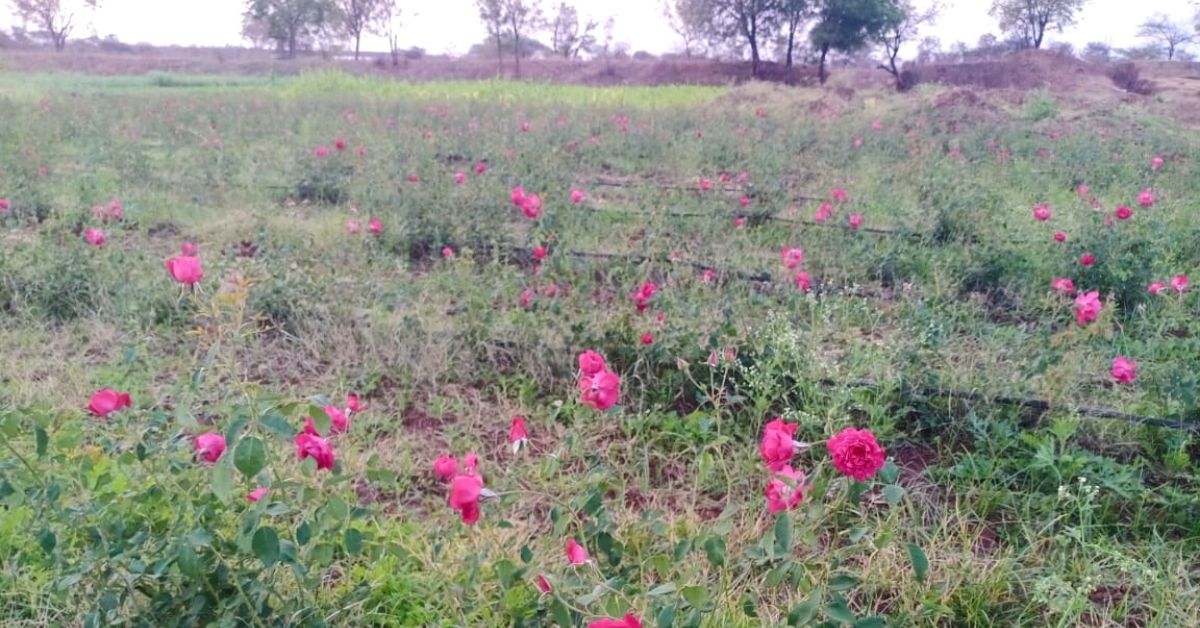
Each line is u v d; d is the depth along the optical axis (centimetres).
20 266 473
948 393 356
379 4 3488
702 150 930
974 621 251
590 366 238
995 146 1052
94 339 421
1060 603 250
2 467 215
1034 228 621
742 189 734
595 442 344
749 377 358
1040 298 495
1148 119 1462
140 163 791
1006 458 330
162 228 644
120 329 433
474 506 195
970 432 345
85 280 461
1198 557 284
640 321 412
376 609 239
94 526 220
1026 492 312
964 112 1433
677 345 379
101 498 232
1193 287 510
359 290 471
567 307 426
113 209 552
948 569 262
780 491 197
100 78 2634
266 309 435
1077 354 409
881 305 505
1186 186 845
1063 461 314
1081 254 516
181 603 200
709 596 220
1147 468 331
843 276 546
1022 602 260
